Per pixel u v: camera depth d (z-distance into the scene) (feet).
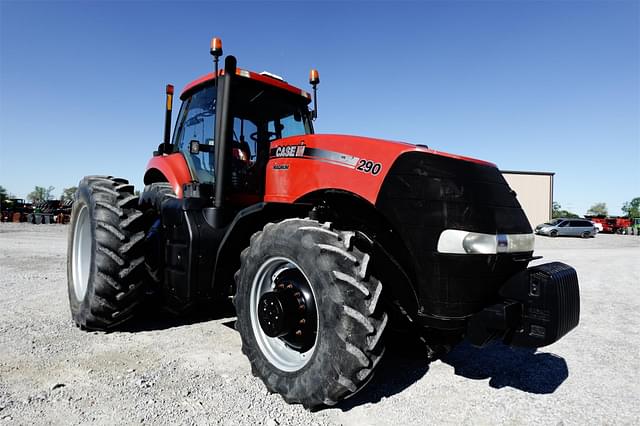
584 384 9.12
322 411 7.58
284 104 13.24
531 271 7.33
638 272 29.99
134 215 11.85
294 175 9.63
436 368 9.94
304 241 7.57
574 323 7.55
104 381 8.62
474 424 7.26
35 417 7.07
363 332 6.86
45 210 90.33
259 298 8.63
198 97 13.10
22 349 10.48
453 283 7.38
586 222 94.12
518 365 10.25
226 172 10.68
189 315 14.30
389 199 7.72
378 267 8.30
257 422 7.07
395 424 7.18
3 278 20.66
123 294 11.46
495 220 7.63
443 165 7.73
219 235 10.66
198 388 8.40
